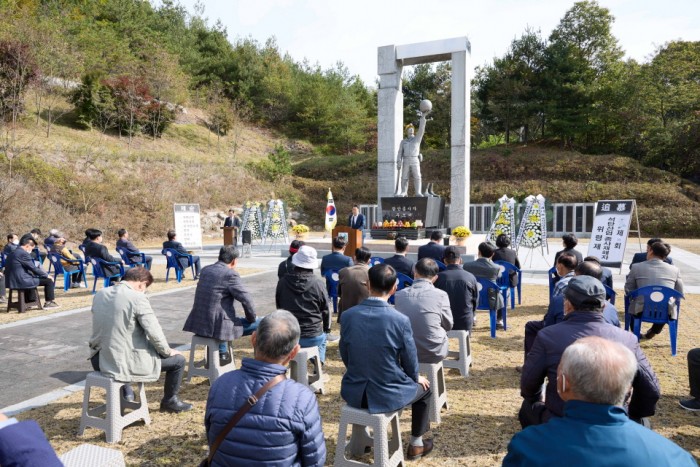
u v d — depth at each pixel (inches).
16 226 739.4
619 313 295.7
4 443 57.6
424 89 1694.1
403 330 113.1
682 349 221.9
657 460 51.6
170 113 1334.9
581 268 154.6
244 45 2042.3
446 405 162.4
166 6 1963.6
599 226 430.9
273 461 74.5
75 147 946.7
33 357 225.9
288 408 76.4
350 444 129.4
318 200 1255.5
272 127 1873.8
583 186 1095.0
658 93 1213.1
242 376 79.9
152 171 1023.6
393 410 113.3
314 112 1838.1
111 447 137.0
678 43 1288.1
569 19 1397.6
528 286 396.2
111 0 1519.4
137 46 1368.1
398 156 647.8
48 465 59.2
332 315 303.1
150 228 913.5
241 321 183.8
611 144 1332.4
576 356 58.6
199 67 1801.2
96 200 872.3
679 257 597.3
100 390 184.7
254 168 1263.5
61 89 1109.1
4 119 911.0
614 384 55.4
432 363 148.7
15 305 323.0
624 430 54.3
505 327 262.8
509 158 1245.7
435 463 126.4
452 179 709.9
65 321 295.9
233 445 75.7
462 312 193.2
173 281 449.4
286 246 746.2
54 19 1173.7
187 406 163.0
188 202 1024.2
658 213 990.4
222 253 181.2
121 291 142.3
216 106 1546.5
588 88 1296.8
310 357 172.4
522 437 59.1
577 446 53.9
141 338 145.5
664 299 211.3
